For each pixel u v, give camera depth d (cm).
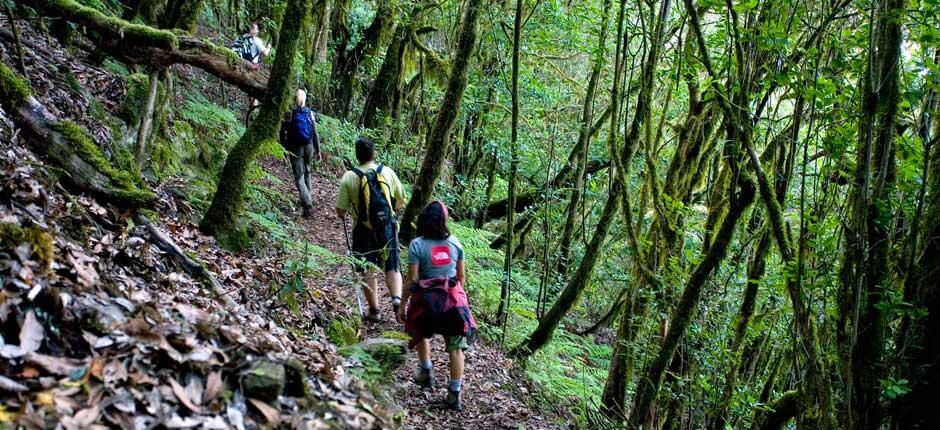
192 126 856
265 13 1415
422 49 1282
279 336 395
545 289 843
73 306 264
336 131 1215
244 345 301
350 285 643
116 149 554
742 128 516
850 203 480
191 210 594
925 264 417
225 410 254
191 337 282
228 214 547
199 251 491
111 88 647
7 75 417
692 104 756
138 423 227
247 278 496
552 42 1153
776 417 636
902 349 417
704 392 704
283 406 277
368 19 1536
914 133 475
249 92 569
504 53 1125
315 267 535
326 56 1401
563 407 662
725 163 703
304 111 901
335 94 1411
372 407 332
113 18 532
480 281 823
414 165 1254
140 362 253
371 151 594
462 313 477
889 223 420
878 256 421
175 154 731
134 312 287
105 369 241
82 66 650
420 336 478
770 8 513
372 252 577
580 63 1561
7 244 266
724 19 577
